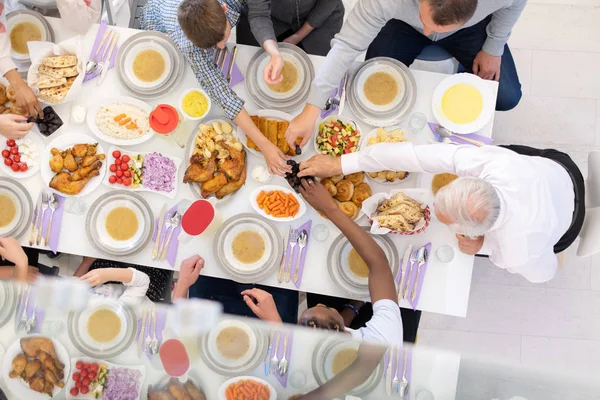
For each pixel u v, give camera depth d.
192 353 1.29
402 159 1.97
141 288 2.15
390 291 1.92
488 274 2.96
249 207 2.12
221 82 2.08
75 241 2.12
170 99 2.17
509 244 1.89
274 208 2.07
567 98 3.09
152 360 1.28
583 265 2.93
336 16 2.52
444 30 1.78
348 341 1.36
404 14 2.06
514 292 2.94
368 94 2.16
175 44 2.16
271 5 2.37
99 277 2.08
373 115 2.15
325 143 2.12
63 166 2.11
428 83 2.17
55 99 2.12
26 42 2.21
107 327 1.31
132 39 2.18
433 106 2.13
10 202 2.11
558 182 1.95
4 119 2.07
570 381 1.22
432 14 1.72
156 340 1.31
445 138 2.13
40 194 2.12
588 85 3.10
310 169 2.03
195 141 2.11
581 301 2.92
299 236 2.08
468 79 2.14
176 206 2.12
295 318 2.27
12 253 2.02
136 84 2.17
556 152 2.18
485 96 2.13
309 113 2.06
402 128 2.15
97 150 2.12
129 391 1.24
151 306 1.37
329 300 2.28
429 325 2.92
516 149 2.27
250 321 1.37
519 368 1.27
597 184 2.18
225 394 1.26
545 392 1.22
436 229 2.09
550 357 2.88
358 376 1.29
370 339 1.51
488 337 2.90
